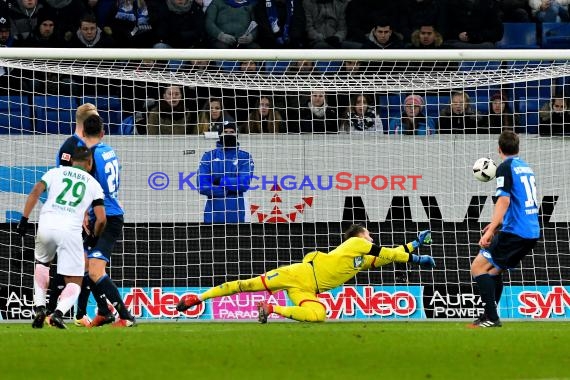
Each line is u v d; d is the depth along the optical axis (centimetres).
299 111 4016
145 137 3944
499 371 1950
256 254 3931
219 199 3925
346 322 3619
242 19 4869
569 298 3881
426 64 4428
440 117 4175
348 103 4288
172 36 4841
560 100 4328
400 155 3975
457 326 3247
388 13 4900
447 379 1830
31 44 4762
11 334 2727
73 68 3875
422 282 3888
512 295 3872
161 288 3875
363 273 3866
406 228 3975
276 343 2423
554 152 3988
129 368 1948
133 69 4162
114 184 3106
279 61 4181
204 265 3909
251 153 3953
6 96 4422
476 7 4909
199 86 3966
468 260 3931
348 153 3969
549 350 2339
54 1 4784
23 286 3809
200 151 3947
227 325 3369
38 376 1841
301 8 4900
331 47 4866
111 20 4816
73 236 2916
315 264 3397
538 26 5050
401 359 2125
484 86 4247
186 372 1891
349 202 3966
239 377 1820
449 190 3975
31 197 2920
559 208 3959
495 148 3997
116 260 3875
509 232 3092
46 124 3950
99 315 3184
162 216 3925
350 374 1878
